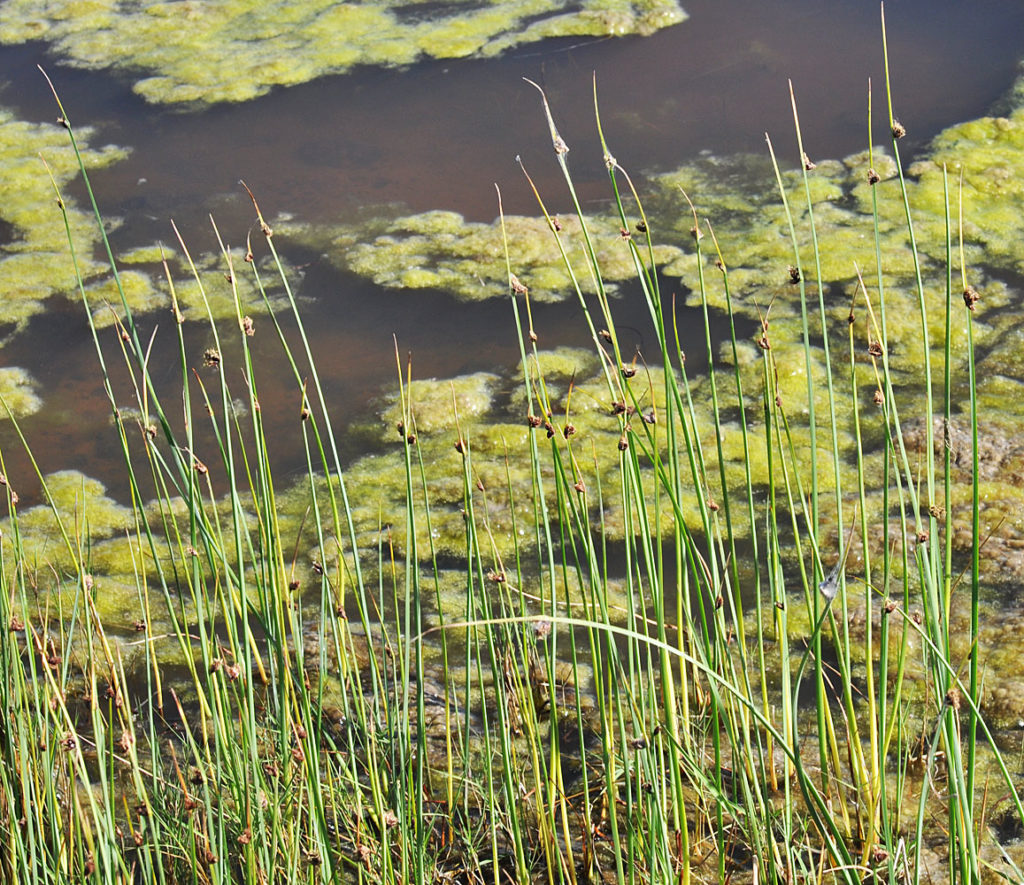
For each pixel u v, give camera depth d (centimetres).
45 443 479
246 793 224
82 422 489
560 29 767
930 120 620
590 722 313
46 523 434
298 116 709
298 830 239
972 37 695
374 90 728
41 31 863
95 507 439
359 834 248
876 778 248
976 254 525
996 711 303
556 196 605
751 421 446
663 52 723
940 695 211
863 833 254
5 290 576
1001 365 456
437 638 361
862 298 503
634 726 255
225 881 229
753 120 643
